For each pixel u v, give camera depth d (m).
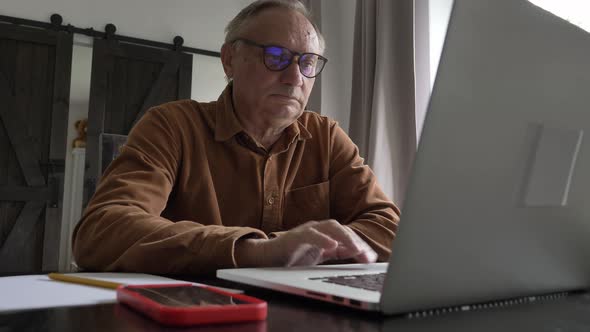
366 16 2.37
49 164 3.74
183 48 4.16
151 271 0.74
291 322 0.41
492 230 0.45
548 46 0.47
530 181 0.47
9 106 3.70
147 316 0.41
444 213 0.41
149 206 0.96
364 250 0.81
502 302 0.51
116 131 3.92
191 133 1.21
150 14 4.11
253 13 1.25
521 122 0.46
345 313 0.45
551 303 0.52
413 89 2.13
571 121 0.50
